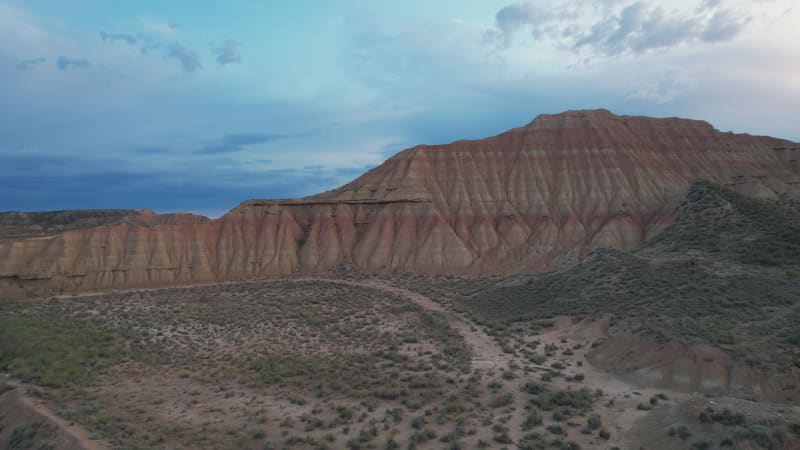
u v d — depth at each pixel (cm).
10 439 2889
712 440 2362
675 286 5006
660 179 10856
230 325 5691
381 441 2756
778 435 2248
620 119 12562
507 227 10694
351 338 5112
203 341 5078
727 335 3550
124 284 9444
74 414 3086
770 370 3056
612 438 2650
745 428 2338
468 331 5247
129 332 5281
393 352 4538
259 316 6106
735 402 2673
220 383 3853
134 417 3180
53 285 8938
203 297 7812
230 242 10869
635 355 3762
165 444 2748
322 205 11675
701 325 3838
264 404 3406
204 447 2725
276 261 10625
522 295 6294
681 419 2592
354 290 8075
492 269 9888
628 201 10512
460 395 3381
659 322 4112
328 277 9769
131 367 4256
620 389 3400
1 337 4884
